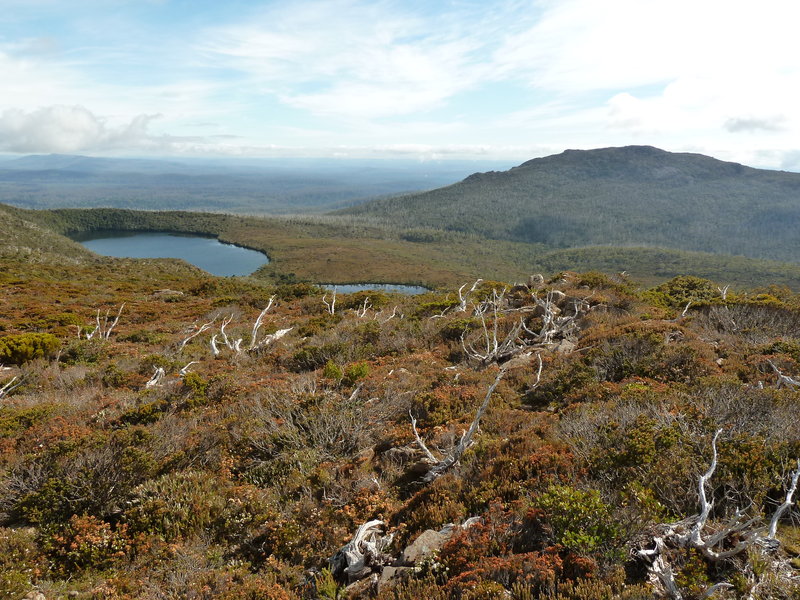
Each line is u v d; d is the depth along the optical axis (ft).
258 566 16.96
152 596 15.01
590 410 23.16
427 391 31.55
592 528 12.79
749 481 14.16
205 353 53.42
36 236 347.97
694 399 22.26
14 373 45.60
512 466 18.81
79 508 19.83
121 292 121.49
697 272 632.79
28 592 15.07
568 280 73.87
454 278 582.35
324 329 59.62
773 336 38.29
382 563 15.26
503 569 12.61
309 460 23.26
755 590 10.37
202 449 24.90
